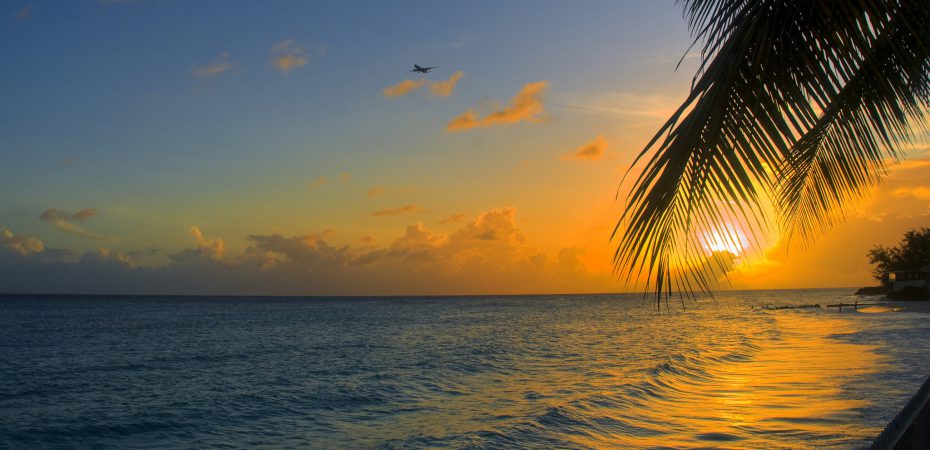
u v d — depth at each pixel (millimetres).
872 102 4258
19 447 14953
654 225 3336
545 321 71938
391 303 183875
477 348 37562
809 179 4812
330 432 15477
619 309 116188
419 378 24641
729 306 121438
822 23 3225
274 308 130000
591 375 23453
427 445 12109
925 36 3342
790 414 13188
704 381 18859
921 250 90312
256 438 15164
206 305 152125
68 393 22750
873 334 36406
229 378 26203
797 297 196125
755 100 3283
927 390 4543
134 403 20422
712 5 3477
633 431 12336
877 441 3898
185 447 14547
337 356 34594
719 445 10883
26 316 87500
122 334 53875
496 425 13641
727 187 3336
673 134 3160
